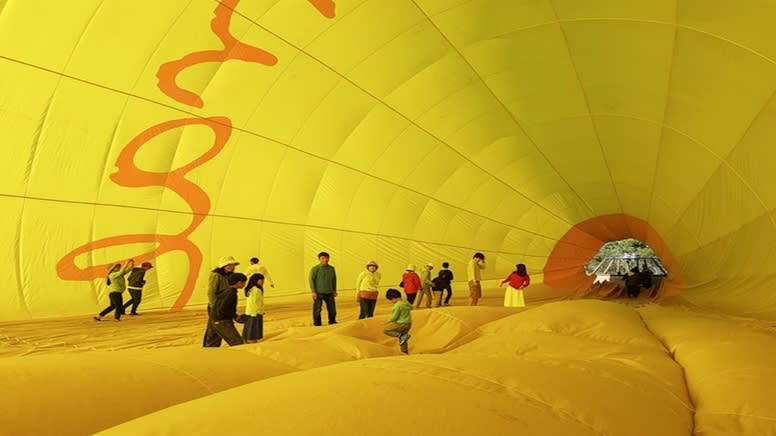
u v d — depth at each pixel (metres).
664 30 11.52
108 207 12.97
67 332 10.70
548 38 13.40
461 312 6.89
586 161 17.86
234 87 13.39
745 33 10.04
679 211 16.61
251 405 1.52
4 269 11.79
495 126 16.91
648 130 15.01
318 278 11.09
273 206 15.92
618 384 2.61
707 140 13.27
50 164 11.93
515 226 20.41
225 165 14.48
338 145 16.05
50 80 11.26
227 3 11.82
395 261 18.95
